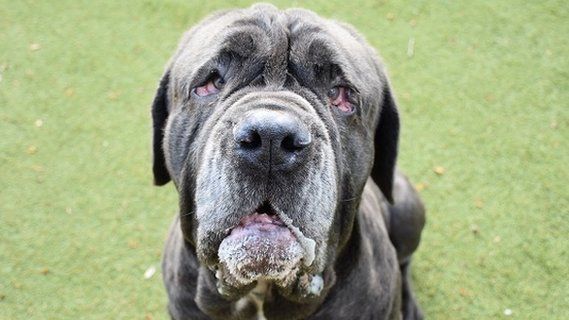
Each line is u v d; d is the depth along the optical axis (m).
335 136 0.82
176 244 0.99
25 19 1.82
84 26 1.79
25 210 1.40
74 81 1.65
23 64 1.70
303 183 0.74
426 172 1.44
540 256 1.30
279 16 0.85
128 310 1.25
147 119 1.55
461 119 1.53
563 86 1.59
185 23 1.78
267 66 0.83
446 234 1.35
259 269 0.76
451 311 1.24
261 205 0.75
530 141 1.49
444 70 1.63
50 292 1.27
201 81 0.85
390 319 1.03
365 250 0.96
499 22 1.74
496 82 1.60
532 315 1.23
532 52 1.67
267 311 0.93
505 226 1.35
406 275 1.23
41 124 1.56
